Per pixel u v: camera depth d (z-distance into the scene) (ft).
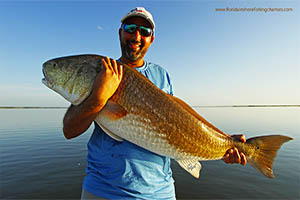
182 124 7.85
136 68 8.31
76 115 6.27
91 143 7.49
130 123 7.04
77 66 7.40
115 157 6.73
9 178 22.84
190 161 8.20
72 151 32.81
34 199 18.79
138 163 6.74
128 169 6.58
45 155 30.73
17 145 36.91
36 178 22.93
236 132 50.21
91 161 7.18
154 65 8.95
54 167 25.99
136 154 6.85
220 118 101.30
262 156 9.45
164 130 7.47
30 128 59.88
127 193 6.43
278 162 28.76
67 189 20.72
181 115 7.89
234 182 22.08
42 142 39.32
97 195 6.59
